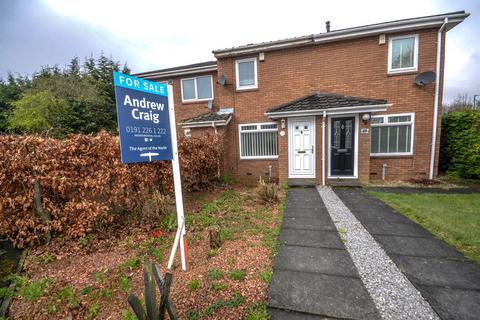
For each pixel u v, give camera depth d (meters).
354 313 2.22
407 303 2.33
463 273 2.81
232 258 3.29
